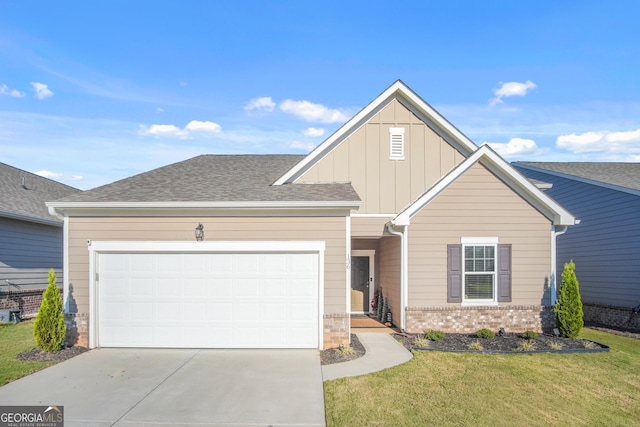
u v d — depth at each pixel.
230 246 10.30
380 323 13.62
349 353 9.64
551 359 9.41
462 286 12.13
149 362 9.05
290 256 10.41
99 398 6.97
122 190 11.34
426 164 13.41
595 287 15.56
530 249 12.30
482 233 12.26
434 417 6.29
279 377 8.05
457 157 13.47
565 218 12.05
